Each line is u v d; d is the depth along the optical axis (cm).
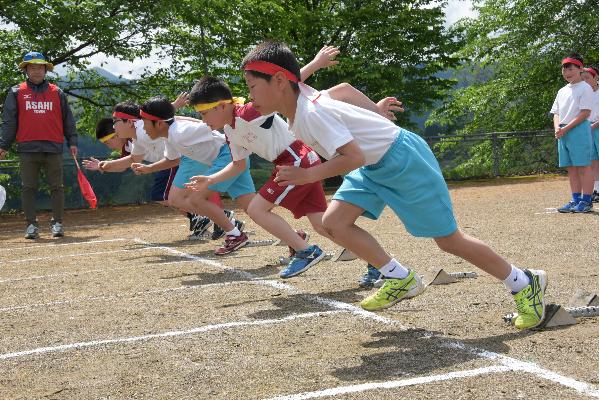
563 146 946
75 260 711
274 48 334
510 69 2789
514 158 2219
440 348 333
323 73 2455
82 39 1688
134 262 676
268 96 334
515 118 2791
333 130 328
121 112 727
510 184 1797
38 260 722
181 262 657
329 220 375
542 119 2773
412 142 352
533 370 294
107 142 774
